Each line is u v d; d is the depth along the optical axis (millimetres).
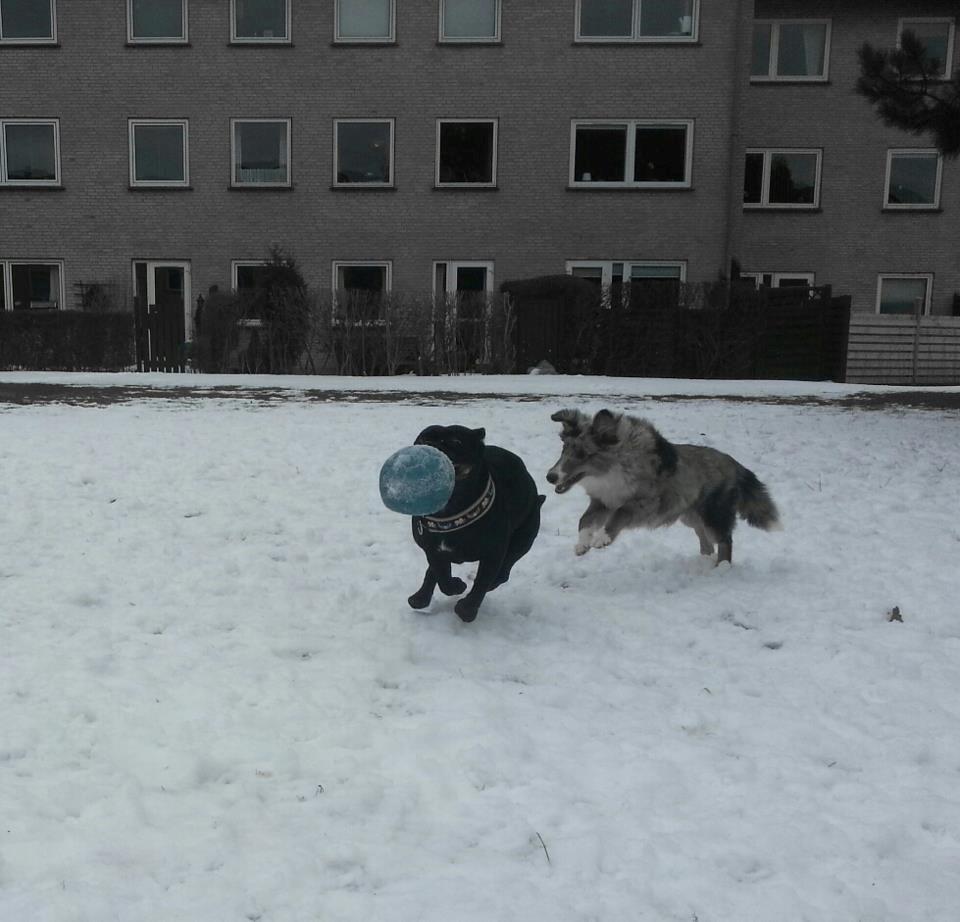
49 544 6336
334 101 24562
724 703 4055
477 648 4660
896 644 4793
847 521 7402
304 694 4008
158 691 4004
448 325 20250
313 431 11211
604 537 5848
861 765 3496
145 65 24578
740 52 23891
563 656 4605
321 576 5867
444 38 24344
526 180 24562
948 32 25625
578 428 5906
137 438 10477
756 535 7055
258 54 24484
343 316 19922
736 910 2609
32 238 25078
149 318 20750
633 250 24562
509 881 2715
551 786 3270
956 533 7012
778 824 3045
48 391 16031
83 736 3545
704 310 20250
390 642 4695
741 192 24391
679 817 3094
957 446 10594
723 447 10398
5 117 24812
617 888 2695
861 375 22203
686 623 5156
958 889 2723
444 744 3572
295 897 2633
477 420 12297
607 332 20469
